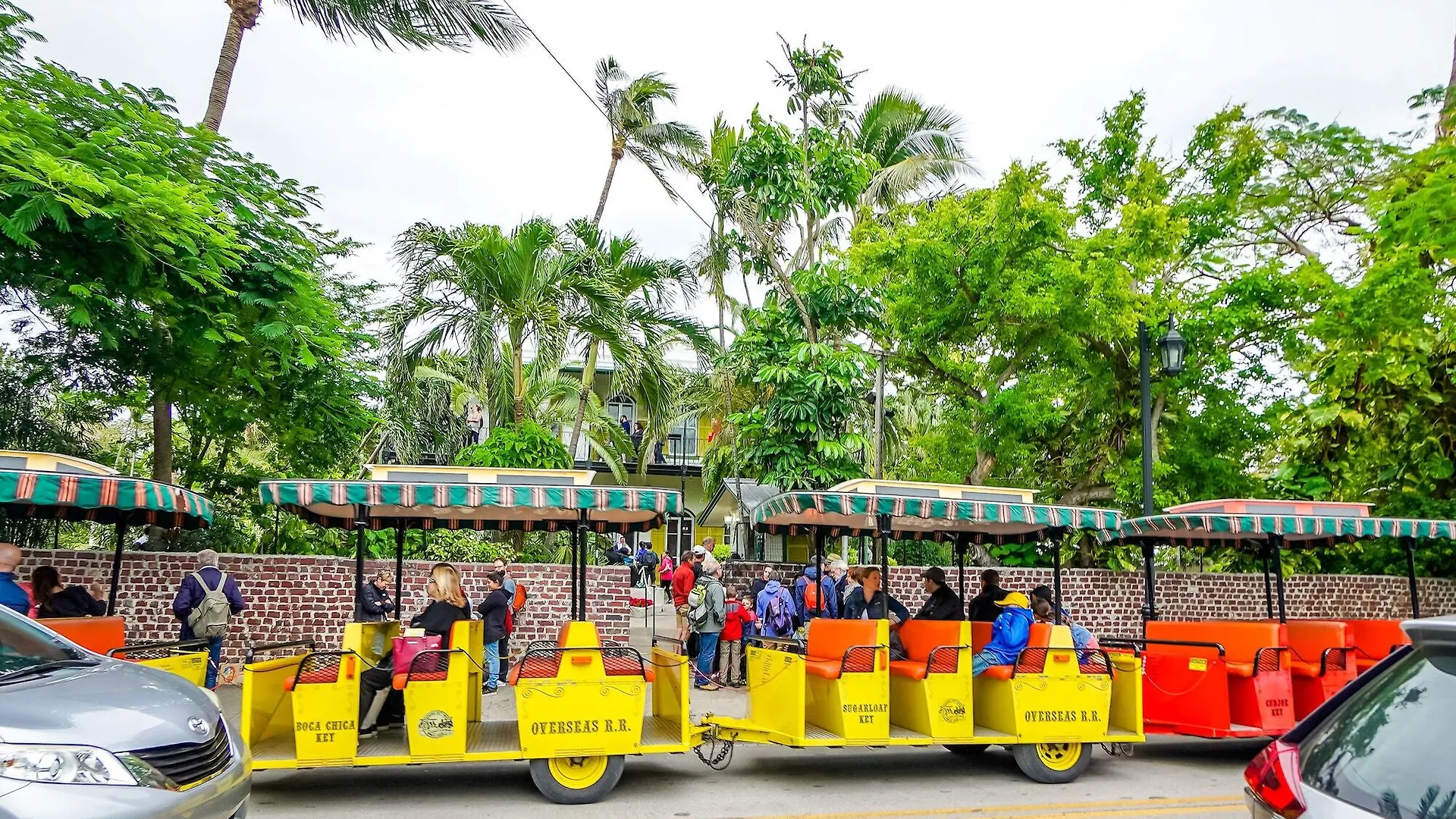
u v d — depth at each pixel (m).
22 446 15.93
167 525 10.48
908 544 19.39
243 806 5.55
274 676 8.55
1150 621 11.51
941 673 8.88
